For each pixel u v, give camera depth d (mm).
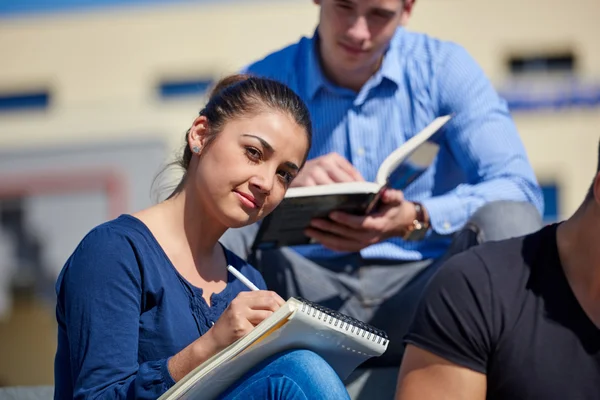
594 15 24375
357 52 4199
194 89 25078
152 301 2893
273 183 2955
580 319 2805
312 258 4254
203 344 2635
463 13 24453
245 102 2973
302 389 2574
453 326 2859
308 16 24875
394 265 4227
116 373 2746
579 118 22078
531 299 2840
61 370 3027
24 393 3914
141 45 25281
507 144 4379
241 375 2686
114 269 2842
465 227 4039
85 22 25484
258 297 2652
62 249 16141
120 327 2791
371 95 4387
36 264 16125
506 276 2883
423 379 2883
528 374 2785
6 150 16609
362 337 2713
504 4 24516
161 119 17656
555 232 2934
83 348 2785
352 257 4215
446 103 4410
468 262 2939
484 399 2857
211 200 2961
